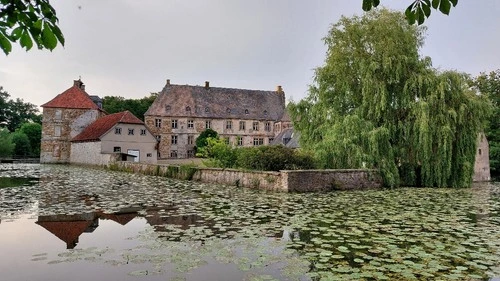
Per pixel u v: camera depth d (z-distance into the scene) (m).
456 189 19.36
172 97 54.84
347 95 20.95
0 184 17.77
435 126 19.48
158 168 25.39
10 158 54.50
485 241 7.32
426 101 19.61
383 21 20.97
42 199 12.65
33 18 2.55
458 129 20.22
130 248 6.55
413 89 20.11
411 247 6.79
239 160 21.47
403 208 11.76
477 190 19.20
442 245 6.94
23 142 61.09
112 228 8.24
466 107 19.72
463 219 9.83
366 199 14.05
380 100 19.92
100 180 20.89
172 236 7.48
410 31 20.92
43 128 46.97
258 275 5.20
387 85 20.58
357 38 21.33
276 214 10.25
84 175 24.91
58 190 15.38
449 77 19.97
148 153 41.78
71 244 6.84
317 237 7.52
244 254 6.23
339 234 7.83
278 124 56.03
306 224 8.84
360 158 18.64
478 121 20.22
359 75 20.91
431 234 7.91
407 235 7.80
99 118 47.84
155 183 19.64
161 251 6.37
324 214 10.34
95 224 8.67
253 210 10.93
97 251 6.34
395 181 19.41
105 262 5.74
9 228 8.16
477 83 42.84
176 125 53.34
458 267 5.64
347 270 5.41
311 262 5.82
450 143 19.50
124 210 10.68
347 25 21.69
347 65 21.23
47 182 19.09
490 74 42.34
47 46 2.64
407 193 16.58
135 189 16.36
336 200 13.59
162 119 52.97
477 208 12.04
